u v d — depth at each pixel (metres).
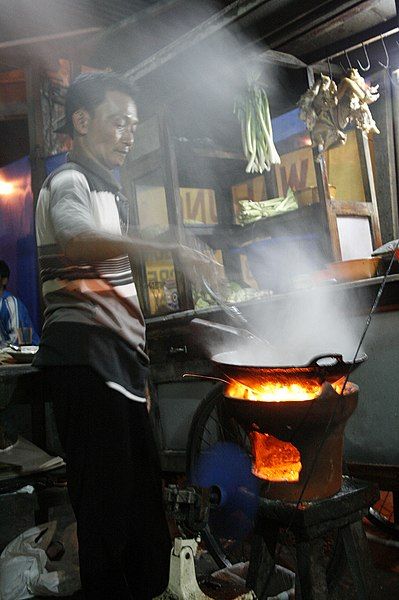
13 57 6.21
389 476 3.31
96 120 2.51
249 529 3.35
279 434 2.24
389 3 3.87
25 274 6.58
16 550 3.16
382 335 3.33
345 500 2.31
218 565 3.20
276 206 4.87
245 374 2.31
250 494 2.46
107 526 2.39
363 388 3.42
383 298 3.30
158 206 5.18
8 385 3.36
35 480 3.47
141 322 2.65
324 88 4.05
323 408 2.14
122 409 2.44
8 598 2.95
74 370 2.41
